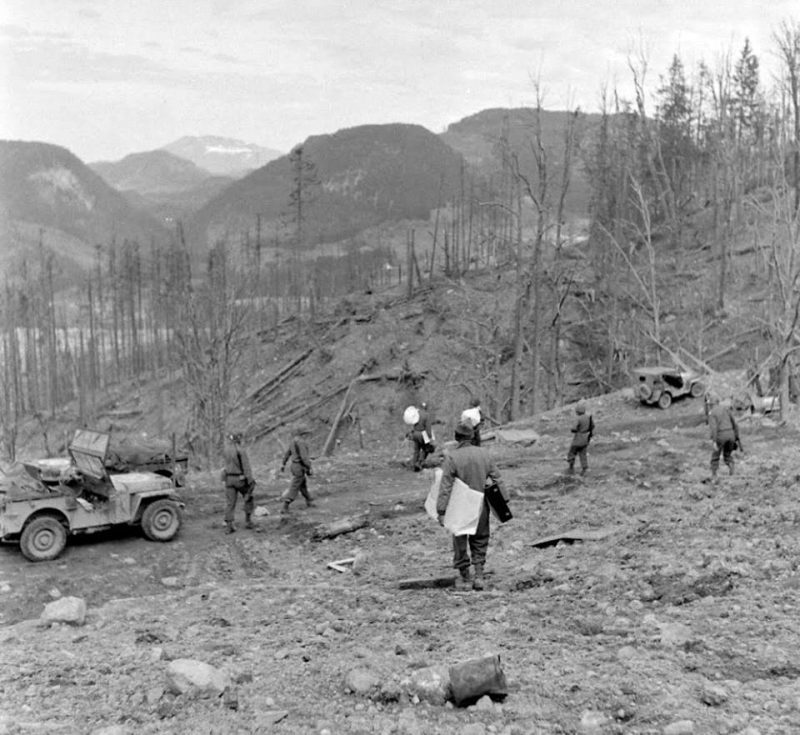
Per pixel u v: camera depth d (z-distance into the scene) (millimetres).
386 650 7512
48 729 5688
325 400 73250
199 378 37812
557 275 48344
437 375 69000
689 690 5941
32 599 12062
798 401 28828
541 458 22609
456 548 10203
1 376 77438
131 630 9078
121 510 14695
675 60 82938
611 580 9586
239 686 6520
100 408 95625
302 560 13945
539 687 6172
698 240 67125
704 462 19359
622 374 51688
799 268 26188
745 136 68750
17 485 14266
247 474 15867
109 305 157375
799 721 5340
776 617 7496
